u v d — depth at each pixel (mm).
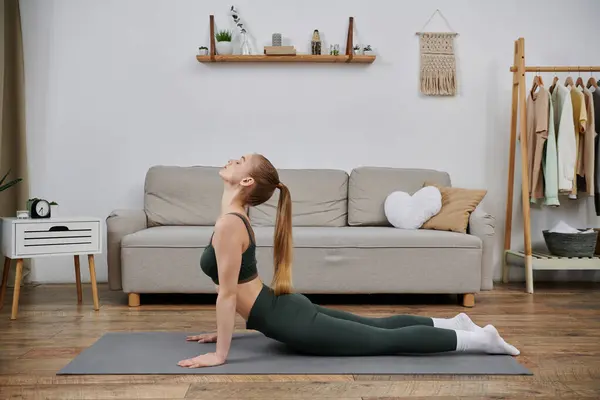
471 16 4941
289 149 4926
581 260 4500
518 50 4594
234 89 4891
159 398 2232
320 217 4602
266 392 2297
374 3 4910
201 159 4898
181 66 4867
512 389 2350
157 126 4871
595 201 4723
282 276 2666
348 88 4926
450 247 3984
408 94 4945
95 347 2869
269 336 2684
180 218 4508
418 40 4938
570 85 4672
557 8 4969
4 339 3076
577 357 2791
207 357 2600
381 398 2248
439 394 2291
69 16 4801
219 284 2572
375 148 4949
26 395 2258
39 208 3789
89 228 3811
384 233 4031
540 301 4160
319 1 4895
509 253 4832
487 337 2764
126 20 4828
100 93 4836
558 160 4523
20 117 4680
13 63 4664
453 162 4973
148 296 4324
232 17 4875
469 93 4965
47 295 4309
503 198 4977
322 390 2322
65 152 4828
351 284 3994
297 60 4809
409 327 2752
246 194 2627
